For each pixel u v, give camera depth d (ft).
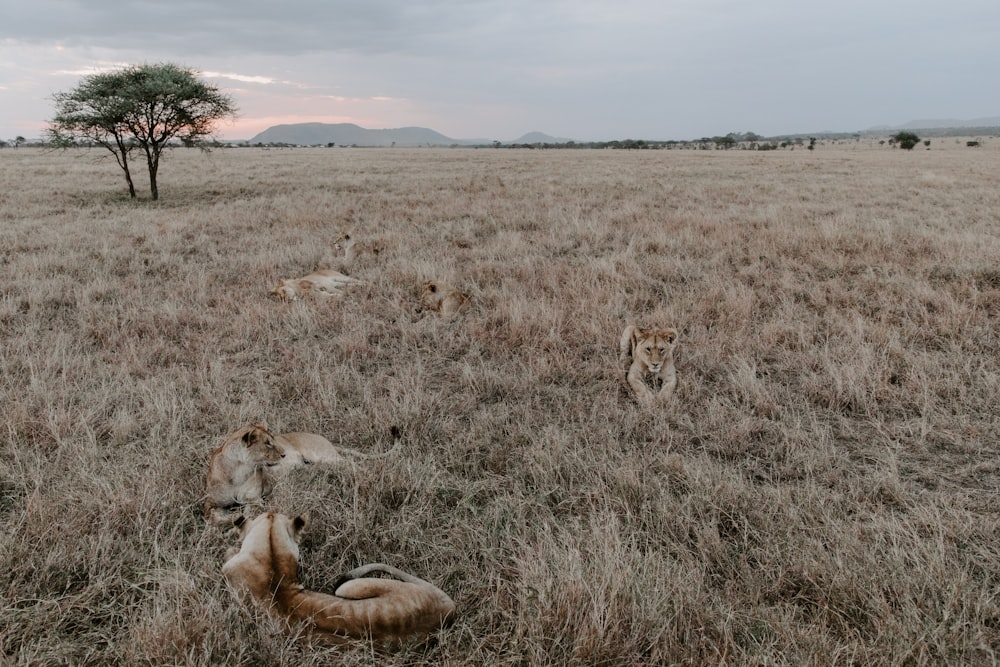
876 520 12.40
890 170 109.40
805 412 18.13
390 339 25.11
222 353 23.03
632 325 21.59
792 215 50.21
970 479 14.34
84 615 10.47
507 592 10.68
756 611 10.15
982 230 43.14
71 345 23.07
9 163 120.88
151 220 52.26
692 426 17.20
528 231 47.55
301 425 17.48
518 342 24.03
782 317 25.43
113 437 16.37
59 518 12.59
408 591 9.81
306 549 12.37
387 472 14.55
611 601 9.64
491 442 16.60
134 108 66.13
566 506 13.67
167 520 13.08
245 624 9.95
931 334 23.17
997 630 9.87
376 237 44.93
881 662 8.98
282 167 123.03
